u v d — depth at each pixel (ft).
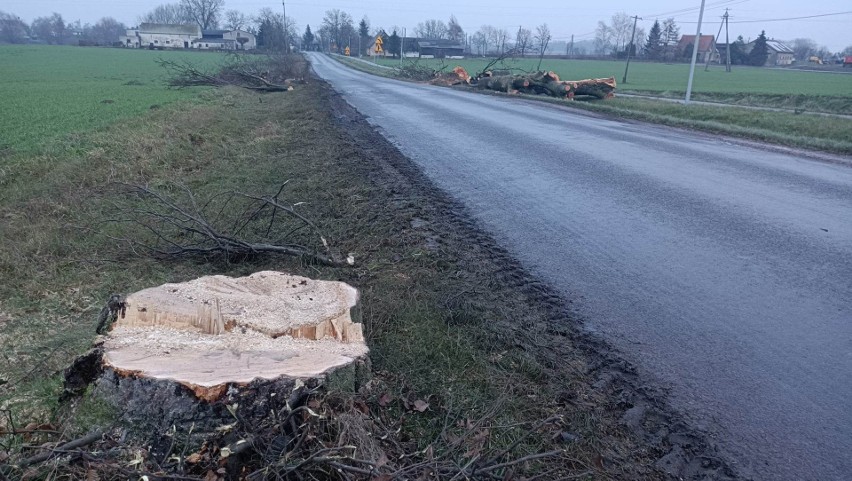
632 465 10.93
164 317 12.03
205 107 62.75
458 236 22.99
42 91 87.81
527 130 52.75
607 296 17.89
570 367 13.94
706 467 10.94
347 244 21.88
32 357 14.24
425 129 52.54
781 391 13.25
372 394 11.98
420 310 16.22
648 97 98.68
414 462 10.31
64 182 29.35
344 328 12.50
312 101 73.72
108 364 10.26
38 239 21.48
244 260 20.07
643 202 28.17
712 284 18.85
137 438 9.80
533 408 12.27
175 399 9.77
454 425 11.51
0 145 41.27
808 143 46.37
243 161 36.17
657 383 13.44
